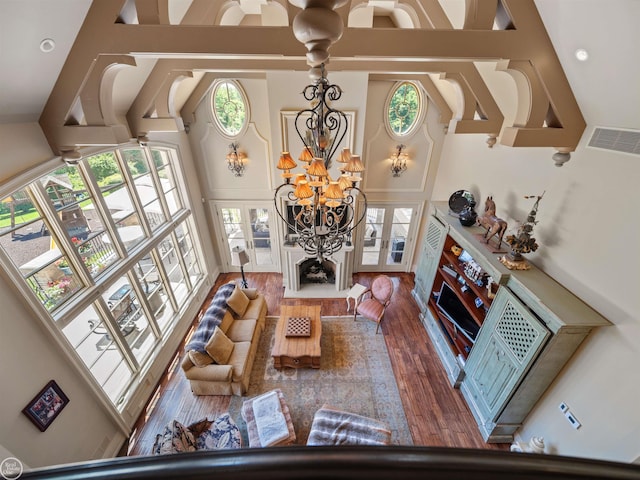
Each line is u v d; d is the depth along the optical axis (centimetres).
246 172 553
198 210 559
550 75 223
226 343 394
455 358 398
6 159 226
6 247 240
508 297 295
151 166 436
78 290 306
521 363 276
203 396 389
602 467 42
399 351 454
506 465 39
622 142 224
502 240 362
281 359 417
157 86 334
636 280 218
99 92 221
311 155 255
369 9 387
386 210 587
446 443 337
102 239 343
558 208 285
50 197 278
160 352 417
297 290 588
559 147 257
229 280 635
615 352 230
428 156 535
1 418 220
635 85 195
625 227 225
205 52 192
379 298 506
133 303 390
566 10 189
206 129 515
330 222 286
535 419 303
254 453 40
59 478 41
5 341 227
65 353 270
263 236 627
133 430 351
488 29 200
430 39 196
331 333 489
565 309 249
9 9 168
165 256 478
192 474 38
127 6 195
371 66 304
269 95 438
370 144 523
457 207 434
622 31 175
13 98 212
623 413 224
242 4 385
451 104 474
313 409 371
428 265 490
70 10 183
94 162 338
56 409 261
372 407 373
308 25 110
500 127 338
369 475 38
